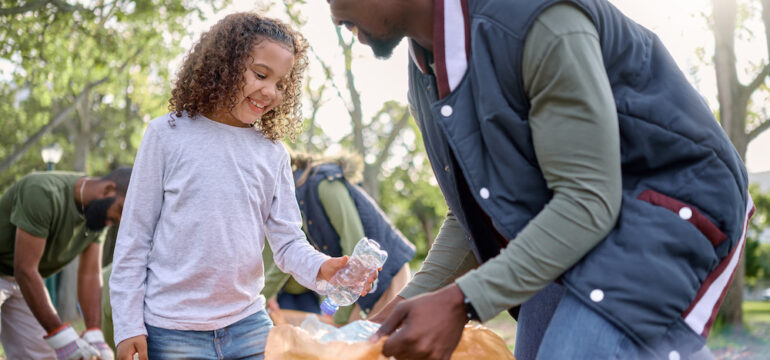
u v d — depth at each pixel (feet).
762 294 117.29
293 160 13.74
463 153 6.05
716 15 31.91
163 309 8.09
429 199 101.30
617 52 6.00
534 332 6.86
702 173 5.82
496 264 5.52
